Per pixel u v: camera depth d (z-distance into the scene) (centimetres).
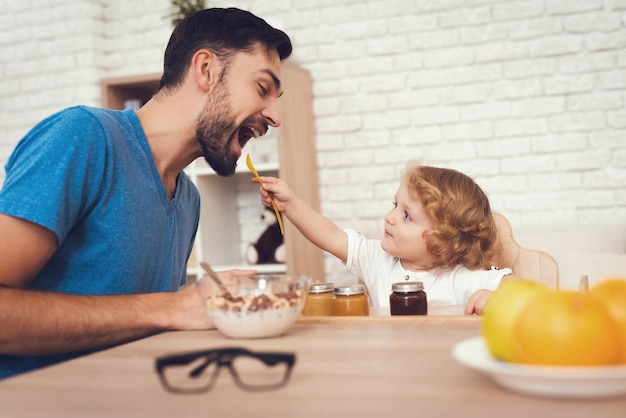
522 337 63
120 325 107
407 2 320
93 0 362
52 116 129
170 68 142
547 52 301
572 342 60
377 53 325
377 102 326
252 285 99
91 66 361
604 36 293
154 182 138
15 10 376
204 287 99
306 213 204
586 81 296
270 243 323
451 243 190
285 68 307
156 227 139
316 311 132
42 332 104
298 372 73
